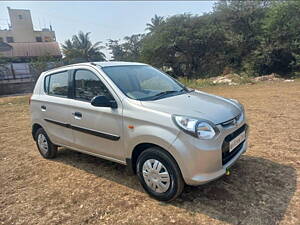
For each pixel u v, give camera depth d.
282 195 2.97
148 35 33.31
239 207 2.80
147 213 2.82
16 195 3.42
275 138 4.85
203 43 28.31
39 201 3.23
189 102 3.13
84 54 47.28
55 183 3.68
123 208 2.95
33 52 44.62
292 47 21.45
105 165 4.19
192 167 2.62
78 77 3.80
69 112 3.79
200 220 2.64
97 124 3.40
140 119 2.93
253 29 25.78
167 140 2.70
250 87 14.38
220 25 27.75
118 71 3.70
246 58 25.52
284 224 2.50
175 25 29.38
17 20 57.19
